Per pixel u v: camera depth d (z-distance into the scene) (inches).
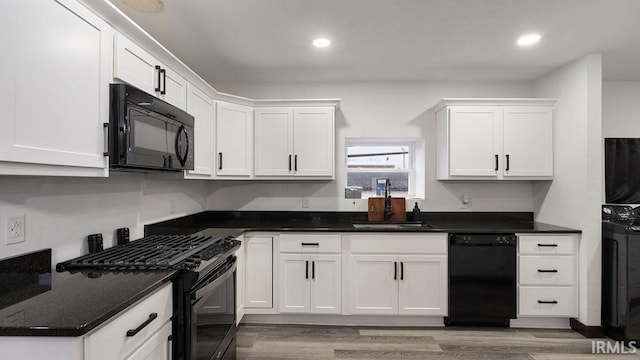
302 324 111.8
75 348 34.8
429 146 133.1
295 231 109.5
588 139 104.3
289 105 121.4
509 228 109.3
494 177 119.0
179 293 55.4
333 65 115.3
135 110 59.9
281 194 134.6
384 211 128.3
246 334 104.3
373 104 134.3
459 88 132.6
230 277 77.6
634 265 95.7
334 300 109.0
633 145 133.0
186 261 59.7
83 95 50.8
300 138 121.3
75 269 56.3
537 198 128.0
